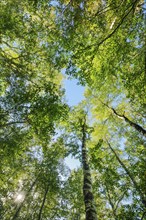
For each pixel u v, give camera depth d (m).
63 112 10.12
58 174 20.11
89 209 7.12
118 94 15.31
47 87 10.57
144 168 9.97
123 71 8.71
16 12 10.08
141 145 13.27
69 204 22.86
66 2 8.23
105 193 15.39
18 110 9.50
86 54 7.90
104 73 8.60
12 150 10.30
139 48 7.79
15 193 21.97
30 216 23.16
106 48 8.21
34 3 8.55
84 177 9.31
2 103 9.44
